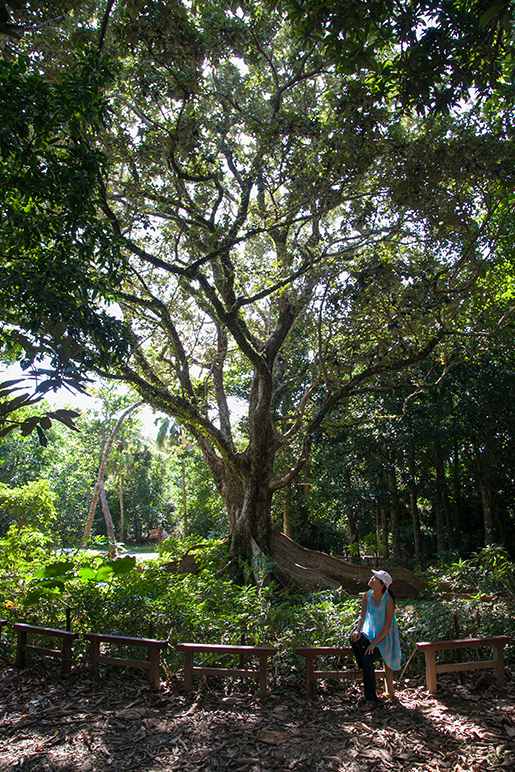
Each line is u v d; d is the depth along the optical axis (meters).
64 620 7.01
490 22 5.97
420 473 22.89
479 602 6.98
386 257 11.64
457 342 12.77
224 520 26.22
